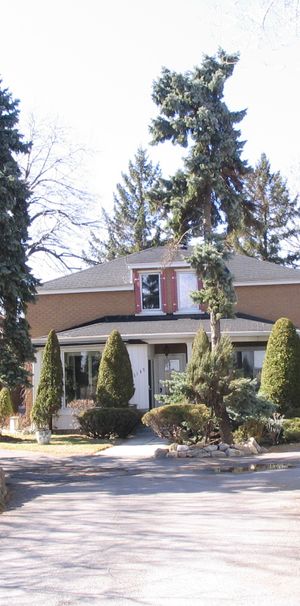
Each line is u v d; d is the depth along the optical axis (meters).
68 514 9.72
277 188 51.38
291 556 6.86
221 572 6.34
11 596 5.81
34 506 10.55
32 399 26.16
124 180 57.53
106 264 32.00
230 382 17.88
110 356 23.27
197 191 20.30
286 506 9.78
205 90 20.17
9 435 23.61
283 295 29.14
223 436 18.02
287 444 18.67
